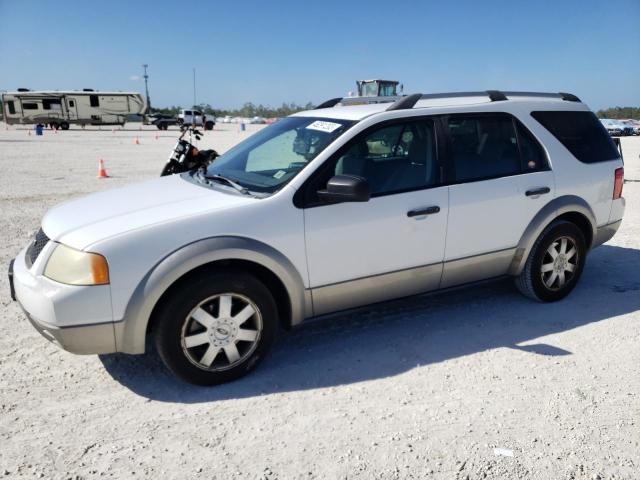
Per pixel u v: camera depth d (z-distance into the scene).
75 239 3.15
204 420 3.04
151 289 3.09
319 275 3.60
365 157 3.76
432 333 4.15
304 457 2.72
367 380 3.47
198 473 2.61
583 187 4.64
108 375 3.55
